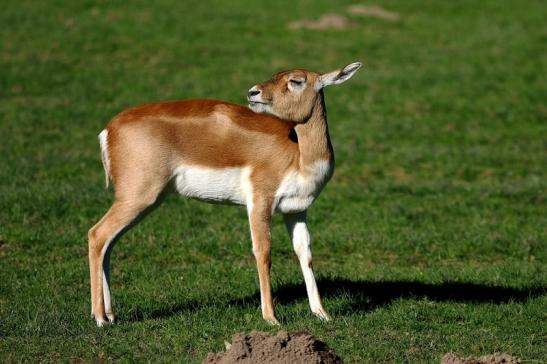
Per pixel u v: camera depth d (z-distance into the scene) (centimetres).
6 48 7144
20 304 2777
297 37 8025
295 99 2598
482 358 2256
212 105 2645
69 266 3212
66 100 5984
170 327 2517
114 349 2341
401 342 2436
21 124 5378
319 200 4331
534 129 5934
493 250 3681
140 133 2545
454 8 9362
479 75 7138
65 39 7494
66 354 2311
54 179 4325
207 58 7250
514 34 8419
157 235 3628
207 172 2614
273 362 2106
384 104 6375
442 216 4150
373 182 4744
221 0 9269
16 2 8588
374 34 8275
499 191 4569
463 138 5694
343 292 2989
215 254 3478
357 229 3878
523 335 2586
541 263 3522
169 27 8106
